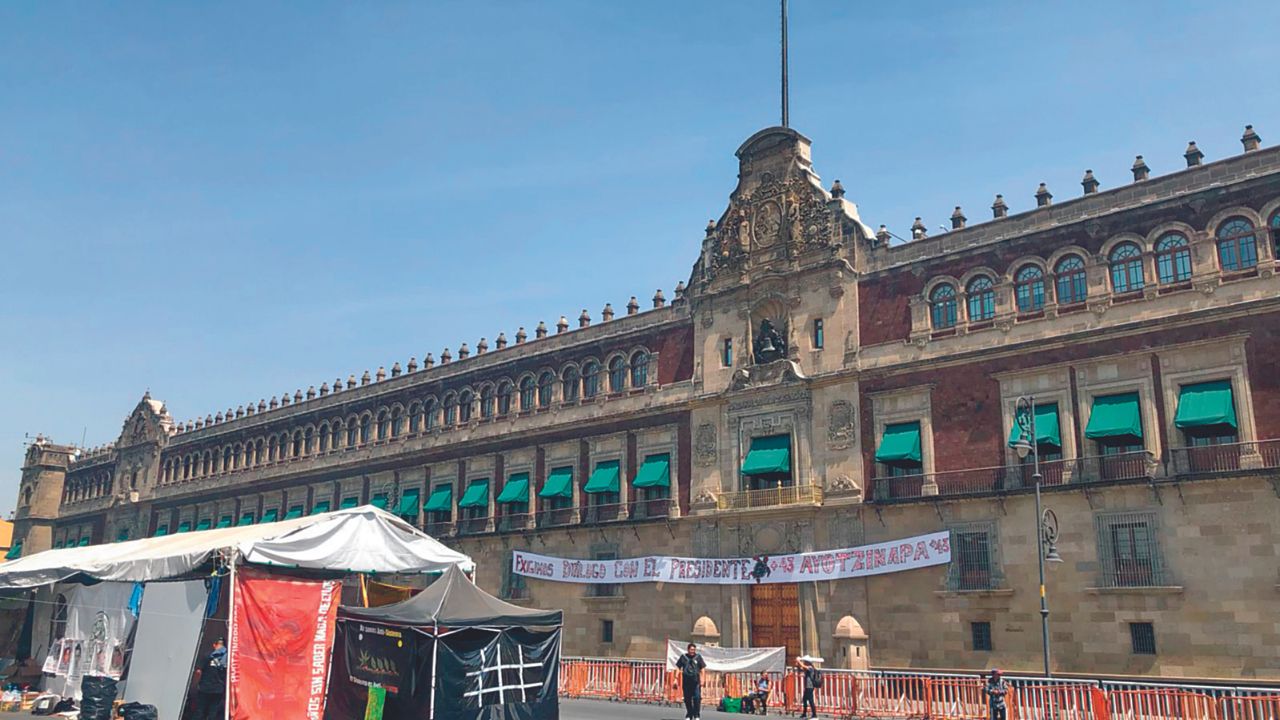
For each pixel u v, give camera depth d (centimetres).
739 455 4734
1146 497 3538
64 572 3212
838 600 4222
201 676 2848
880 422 4297
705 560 4603
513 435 5834
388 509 6481
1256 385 3388
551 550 5441
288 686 2716
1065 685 2861
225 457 8144
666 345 5231
